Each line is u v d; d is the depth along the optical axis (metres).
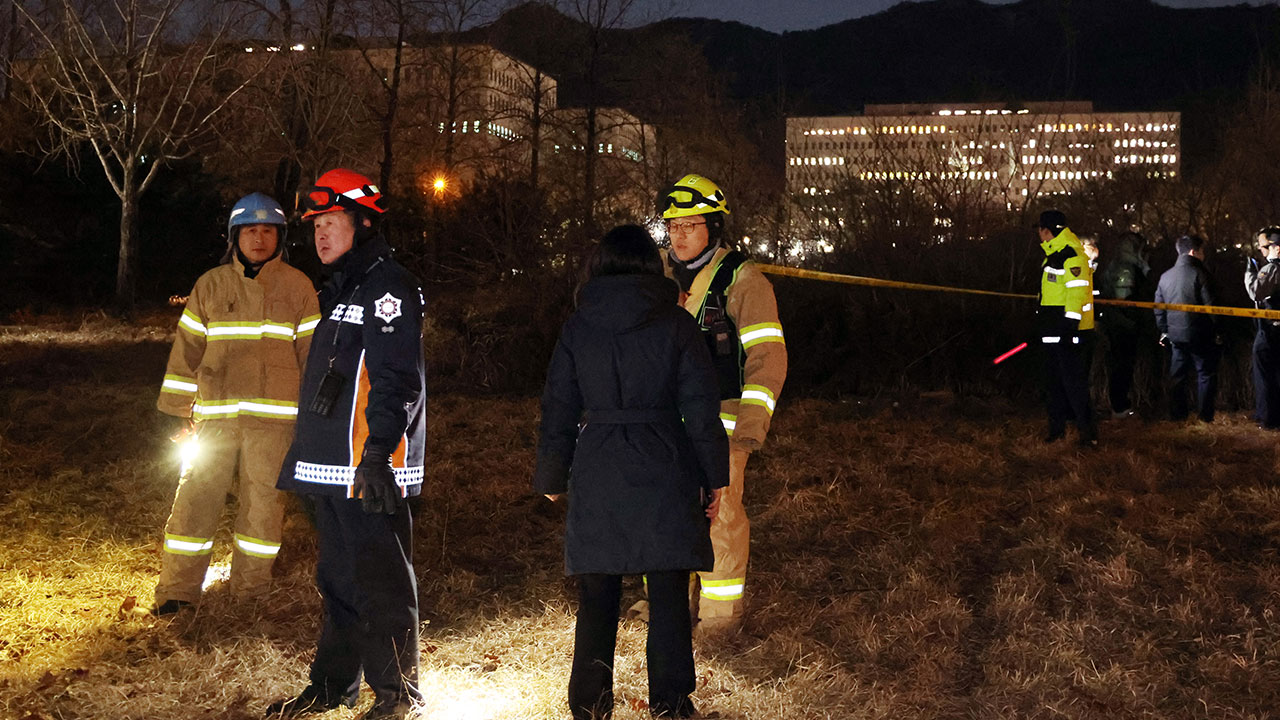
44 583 5.56
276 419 5.31
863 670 4.49
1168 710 4.10
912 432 10.16
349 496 3.87
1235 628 4.91
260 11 26.95
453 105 34.19
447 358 14.61
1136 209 15.24
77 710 4.01
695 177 4.76
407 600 3.92
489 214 15.22
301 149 28.62
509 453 9.23
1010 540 6.50
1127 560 5.88
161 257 31.38
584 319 3.81
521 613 5.24
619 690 4.23
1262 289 10.08
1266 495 7.20
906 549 6.24
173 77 26.47
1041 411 11.61
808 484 8.02
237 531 5.34
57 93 28.50
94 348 18.38
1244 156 17.14
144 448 9.23
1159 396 11.83
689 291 4.82
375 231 4.00
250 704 4.09
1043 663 4.48
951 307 12.75
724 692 4.23
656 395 3.77
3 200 29.20
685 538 3.71
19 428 10.14
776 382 4.62
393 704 3.86
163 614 5.19
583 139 31.81
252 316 5.29
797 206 15.65
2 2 30.05
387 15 29.83
